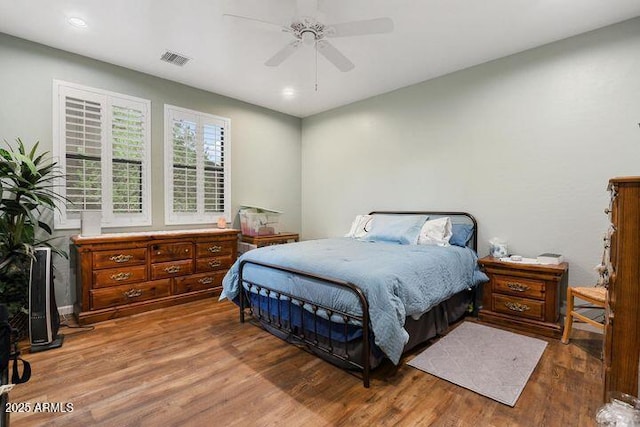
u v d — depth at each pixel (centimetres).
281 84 386
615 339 147
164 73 354
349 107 457
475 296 322
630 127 250
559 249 284
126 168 339
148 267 319
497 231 319
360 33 224
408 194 391
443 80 357
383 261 227
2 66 272
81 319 280
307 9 203
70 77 305
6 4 231
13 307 242
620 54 253
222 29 267
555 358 221
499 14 243
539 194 294
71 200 305
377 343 181
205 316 308
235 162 439
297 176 523
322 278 210
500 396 177
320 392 183
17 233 247
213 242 369
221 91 409
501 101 315
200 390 185
